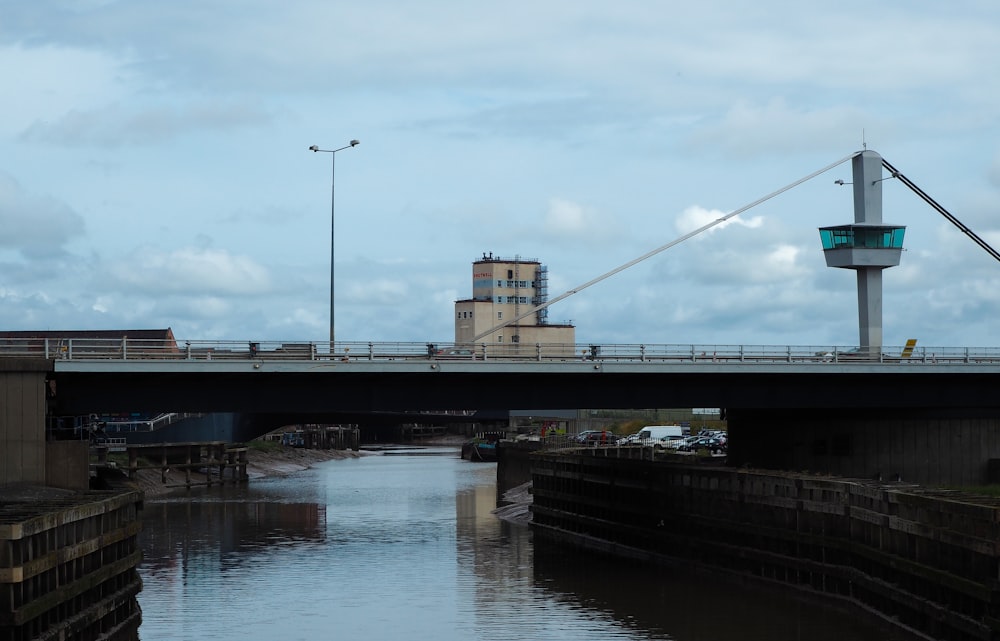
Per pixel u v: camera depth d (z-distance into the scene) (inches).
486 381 3189.0
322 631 2476.6
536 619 2613.2
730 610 2696.9
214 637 2416.3
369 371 2896.2
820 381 3563.0
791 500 2933.1
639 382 3368.6
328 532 4148.6
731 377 3452.3
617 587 3029.0
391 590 2965.1
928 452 3747.5
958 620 2068.2
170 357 2768.2
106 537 2201.0
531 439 6382.9
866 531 2596.0
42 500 2220.7
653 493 3656.5
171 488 5959.6
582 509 4084.6
